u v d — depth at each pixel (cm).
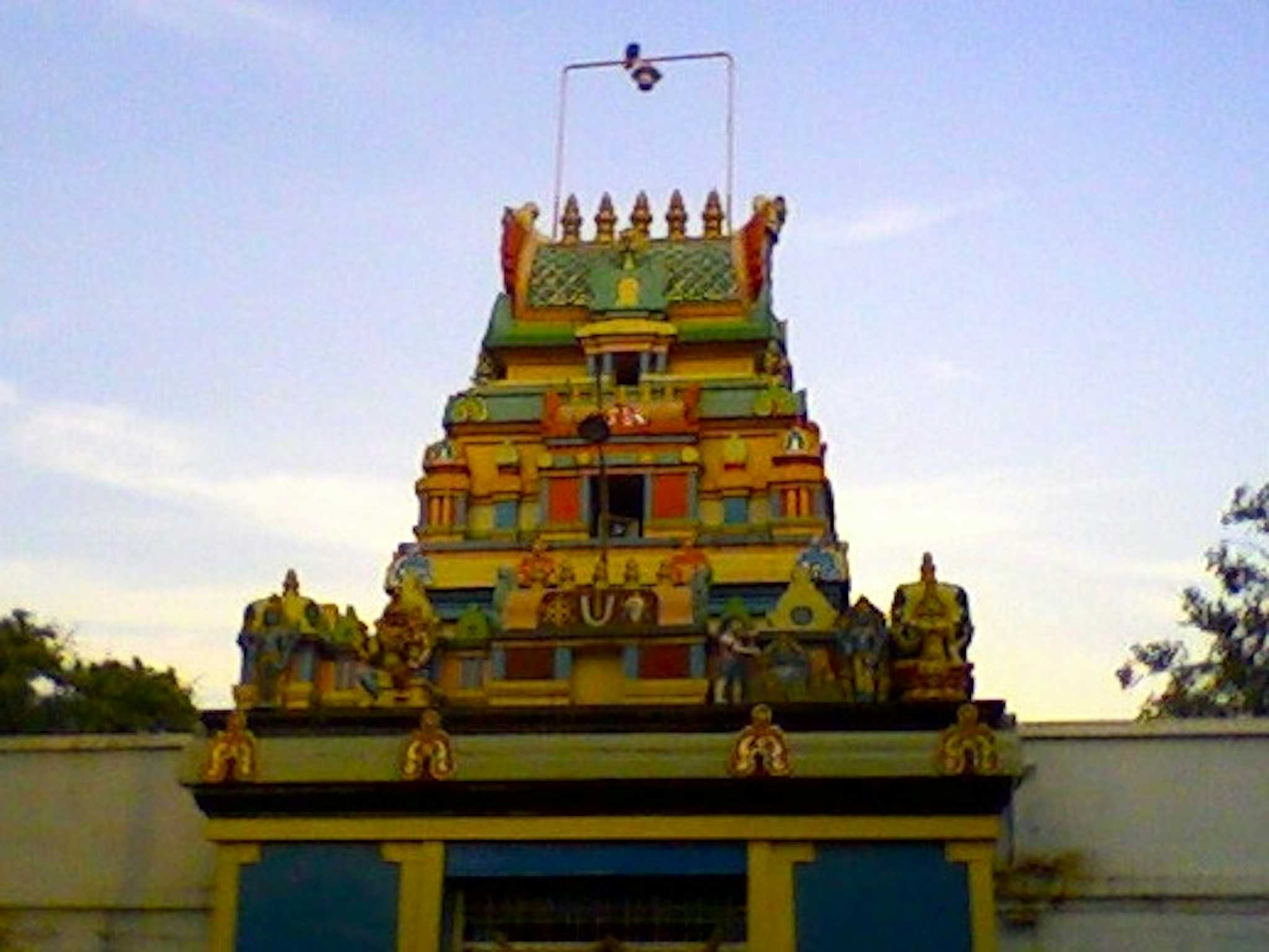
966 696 2094
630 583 2558
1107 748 2298
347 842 2067
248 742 2108
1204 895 2205
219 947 2044
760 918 1972
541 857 2031
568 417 3052
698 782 2009
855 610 2159
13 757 2520
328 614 2380
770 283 3416
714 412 3073
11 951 2405
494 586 2833
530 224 3506
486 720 2095
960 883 1962
